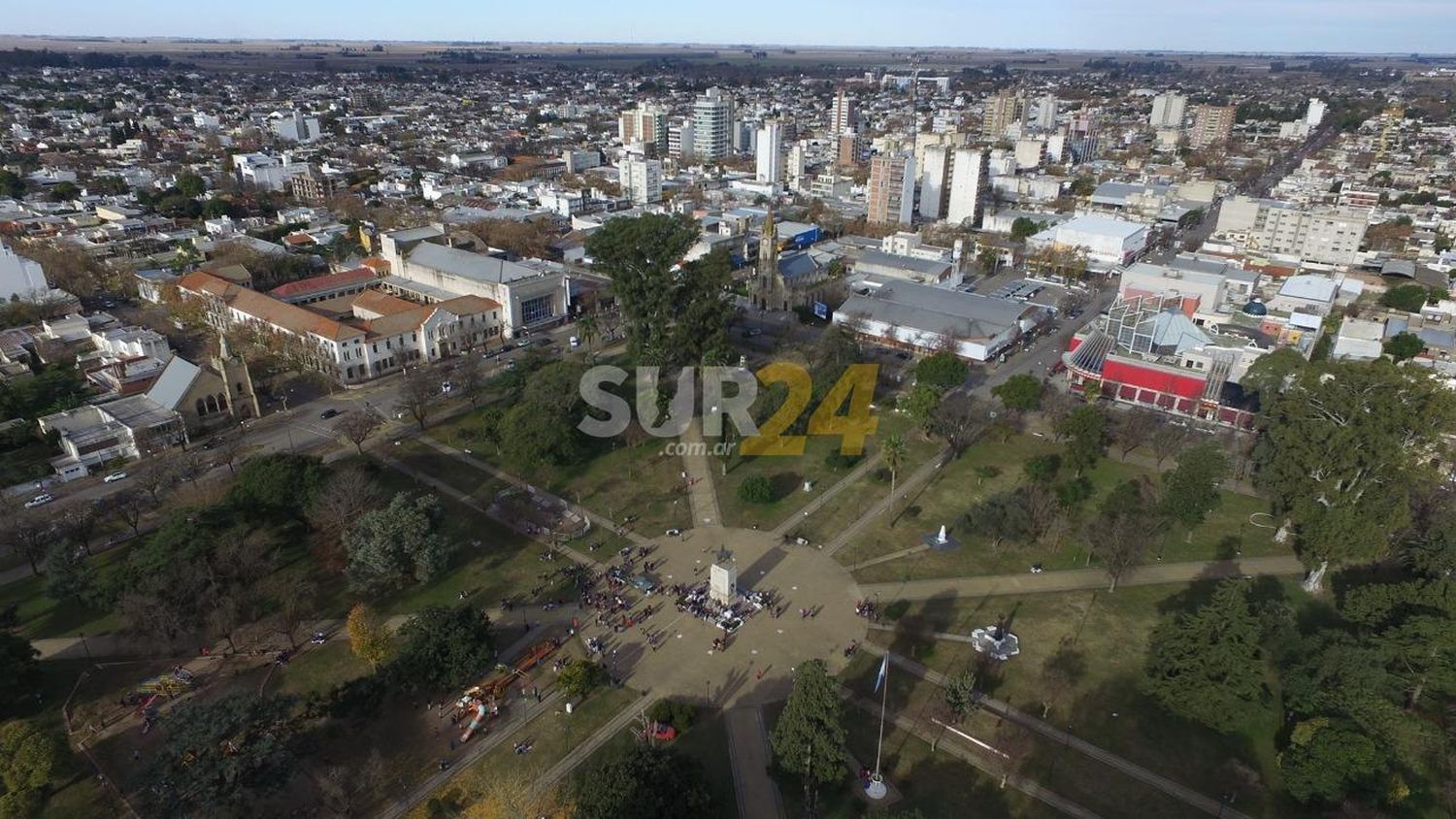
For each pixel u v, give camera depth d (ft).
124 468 565.12
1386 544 424.46
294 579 414.41
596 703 368.27
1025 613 430.61
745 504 533.55
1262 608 393.29
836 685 334.44
